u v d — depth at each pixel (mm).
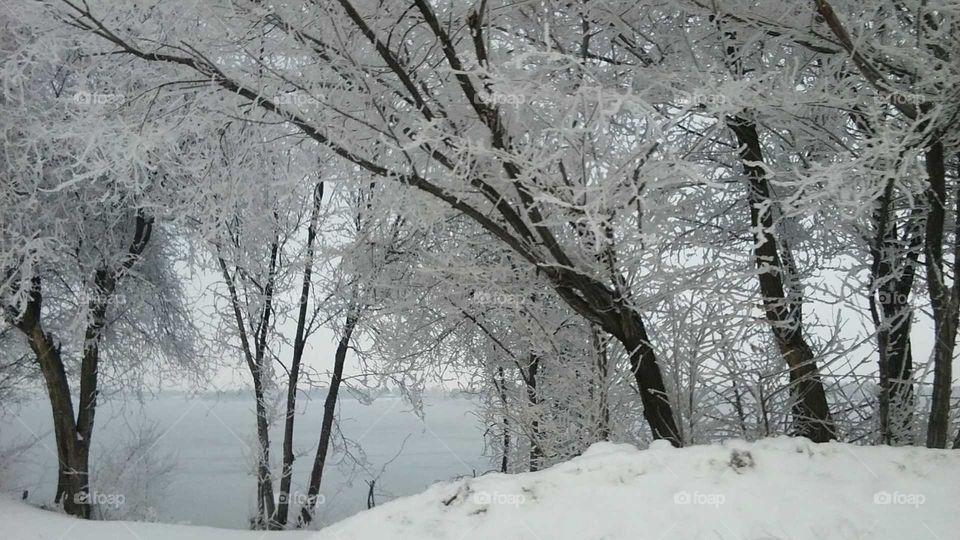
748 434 7863
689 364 7320
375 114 6586
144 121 6516
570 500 4441
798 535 4031
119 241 16297
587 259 6625
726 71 6523
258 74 6543
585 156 5934
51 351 15703
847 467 4598
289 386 16969
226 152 7152
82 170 12797
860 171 5180
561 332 8953
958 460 4609
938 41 5742
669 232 6793
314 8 6207
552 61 6105
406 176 6379
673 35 6758
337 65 6336
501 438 12383
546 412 9016
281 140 7039
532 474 4719
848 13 6074
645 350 6949
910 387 7926
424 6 5711
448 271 7766
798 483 4449
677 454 4719
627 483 4520
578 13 6805
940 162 6297
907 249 7316
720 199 8203
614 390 8484
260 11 6137
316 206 13297
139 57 6832
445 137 5895
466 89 6055
